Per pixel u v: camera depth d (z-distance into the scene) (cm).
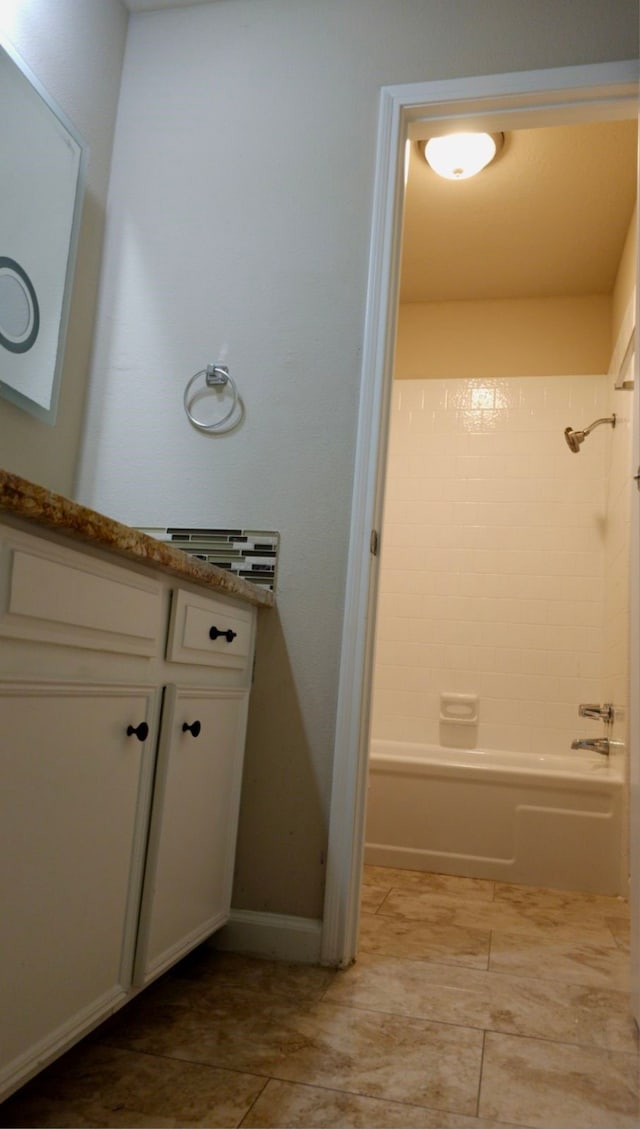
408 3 202
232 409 194
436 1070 122
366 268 193
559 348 364
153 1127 102
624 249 316
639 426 161
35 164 179
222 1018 137
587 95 187
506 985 161
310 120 203
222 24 214
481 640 350
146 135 213
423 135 204
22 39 177
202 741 150
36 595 96
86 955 110
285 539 186
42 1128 101
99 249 208
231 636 161
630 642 160
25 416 180
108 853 116
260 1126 104
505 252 332
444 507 363
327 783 174
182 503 193
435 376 375
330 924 168
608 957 183
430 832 273
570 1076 122
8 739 92
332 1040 130
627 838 251
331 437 187
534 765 325
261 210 202
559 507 352
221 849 162
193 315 201
